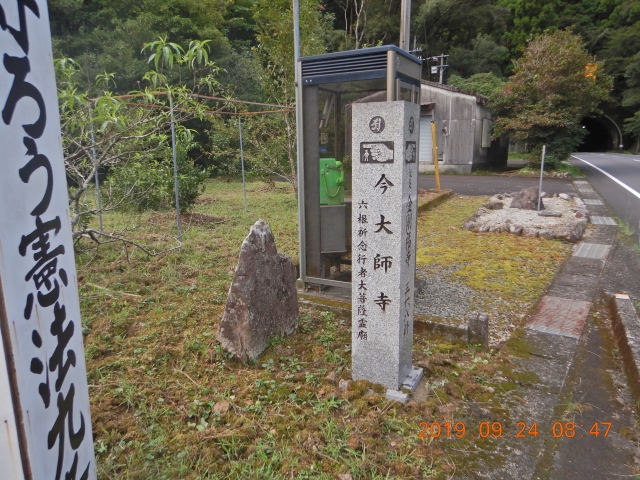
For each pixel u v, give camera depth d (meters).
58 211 1.32
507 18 31.66
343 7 24.89
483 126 18.50
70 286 1.39
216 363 3.19
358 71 3.91
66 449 1.34
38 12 1.22
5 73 1.06
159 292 4.38
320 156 4.51
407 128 2.63
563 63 15.51
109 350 3.29
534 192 9.20
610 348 3.61
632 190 12.18
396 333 2.79
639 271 5.47
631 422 2.71
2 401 1.06
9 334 1.06
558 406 2.85
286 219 8.05
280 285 3.56
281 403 2.75
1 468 1.08
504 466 2.34
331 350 3.45
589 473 2.31
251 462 2.27
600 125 39.25
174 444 2.39
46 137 1.25
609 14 34.62
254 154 10.80
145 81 13.82
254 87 16.38
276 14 9.09
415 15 27.11
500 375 3.19
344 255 4.99
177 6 15.64
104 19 14.90
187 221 7.59
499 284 4.96
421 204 9.30
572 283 5.06
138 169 6.13
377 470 2.25
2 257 1.04
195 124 15.70
